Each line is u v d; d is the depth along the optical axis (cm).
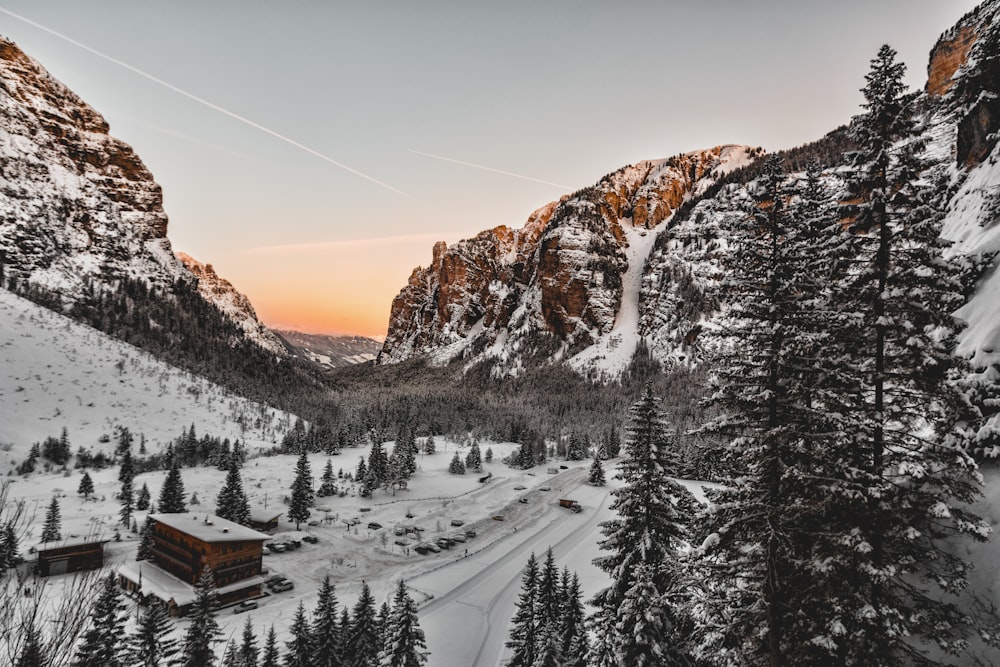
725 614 1684
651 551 2266
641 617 2098
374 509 11281
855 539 1434
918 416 1545
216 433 16700
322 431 17600
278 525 9812
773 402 1584
